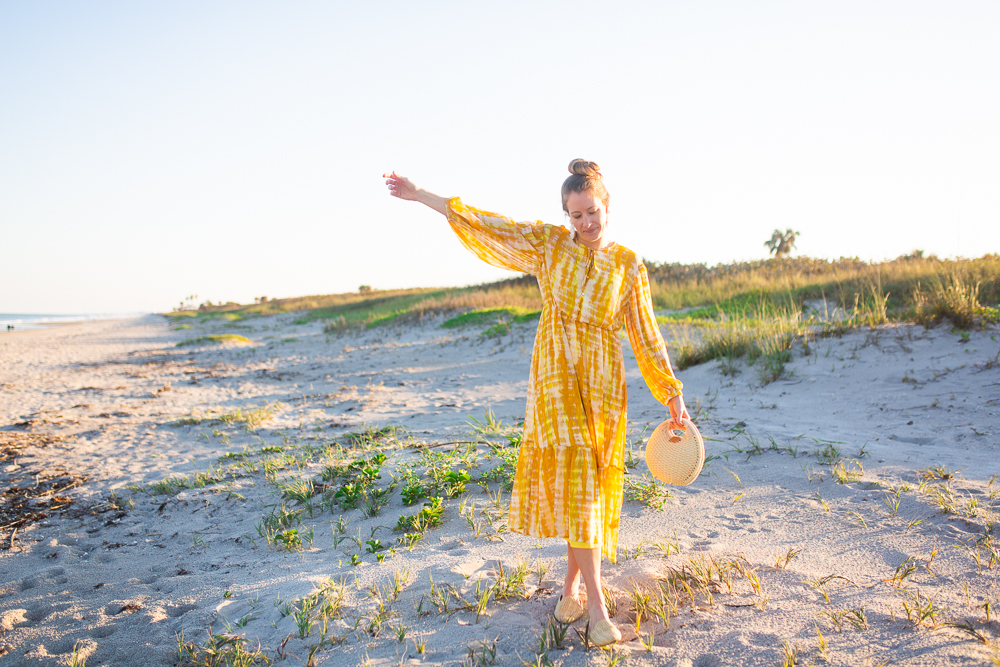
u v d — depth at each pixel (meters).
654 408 6.39
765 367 7.01
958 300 7.10
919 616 2.04
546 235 2.19
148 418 7.61
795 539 2.88
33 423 7.21
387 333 19.77
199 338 22.50
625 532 3.13
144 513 4.16
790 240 31.22
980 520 2.86
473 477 4.12
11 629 2.58
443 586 2.58
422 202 2.25
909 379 5.90
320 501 4.05
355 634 2.26
